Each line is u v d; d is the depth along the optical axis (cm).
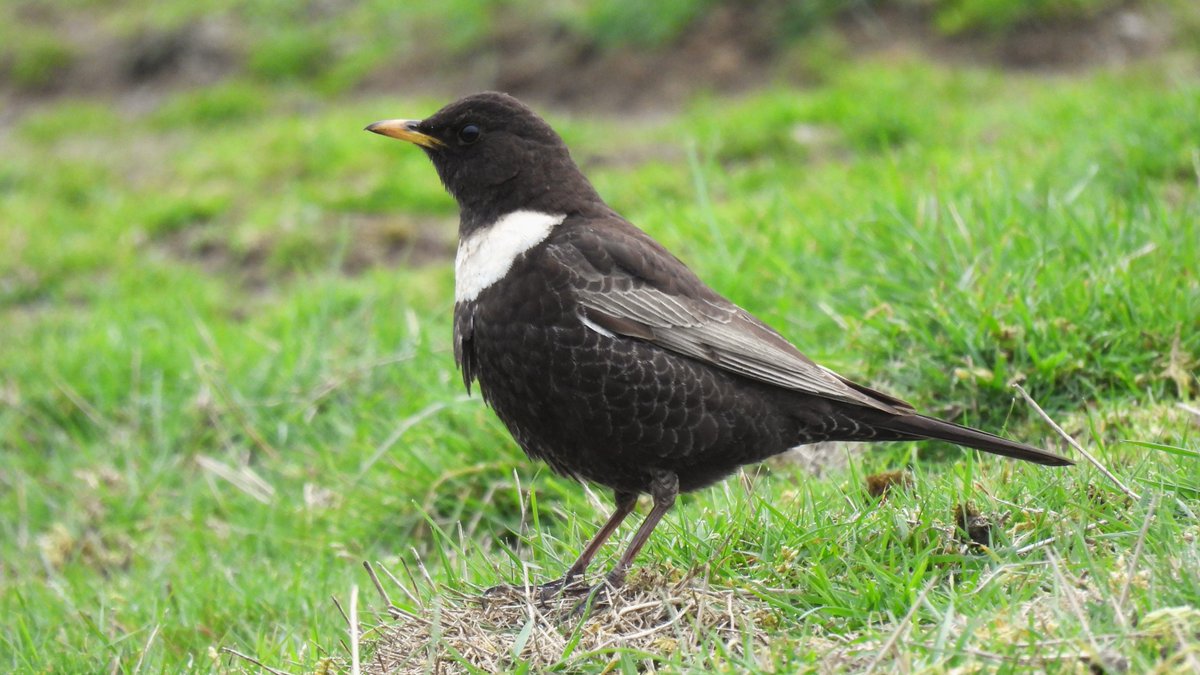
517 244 845
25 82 2609
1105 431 931
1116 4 2031
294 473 1203
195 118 2352
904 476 858
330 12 2536
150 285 1714
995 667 616
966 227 1140
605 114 2098
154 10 2680
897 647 634
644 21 2186
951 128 1708
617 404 810
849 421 831
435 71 2297
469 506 1080
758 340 834
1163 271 1044
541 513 1060
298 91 2367
